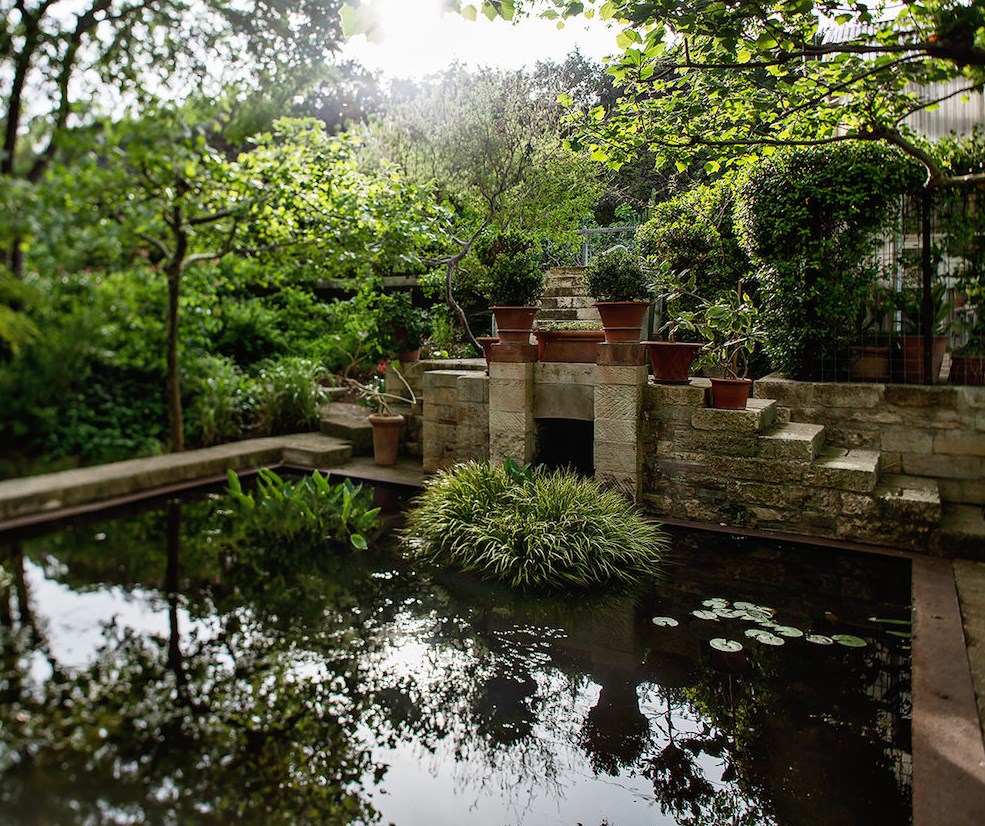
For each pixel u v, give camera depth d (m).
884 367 4.89
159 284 3.11
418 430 5.99
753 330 4.65
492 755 2.17
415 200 5.90
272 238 4.33
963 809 1.84
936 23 2.76
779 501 4.25
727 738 2.29
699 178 10.51
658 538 4.02
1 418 2.25
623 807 1.96
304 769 1.96
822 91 4.14
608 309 4.56
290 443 5.38
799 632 3.03
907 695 2.54
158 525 3.10
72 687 1.98
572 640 2.95
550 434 5.36
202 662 2.35
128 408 3.04
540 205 8.70
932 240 4.74
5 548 2.23
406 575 3.55
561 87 9.58
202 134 3.07
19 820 1.54
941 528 3.87
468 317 8.45
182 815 1.68
